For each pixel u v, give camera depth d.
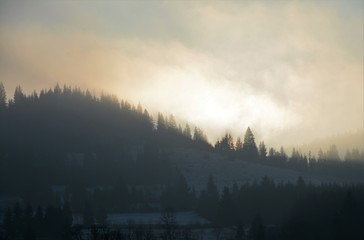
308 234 149.12
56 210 157.12
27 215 157.62
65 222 147.62
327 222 151.00
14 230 151.25
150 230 147.75
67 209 168.50
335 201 160.25
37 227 151.62
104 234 130.75
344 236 146.25
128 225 162.75
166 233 146.50
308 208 160.00
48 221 152.88
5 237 141.62
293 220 152.50
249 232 157.38
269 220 179.25
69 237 138.62
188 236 148.88
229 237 157.88
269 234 152.38
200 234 161.38
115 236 131.62
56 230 151.12
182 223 179.62
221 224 178.12
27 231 143.12
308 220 151.88
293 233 149.88
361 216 149.88
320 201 162.12
